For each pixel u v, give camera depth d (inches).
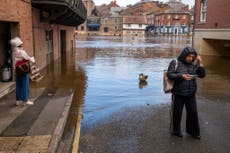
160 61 739.4
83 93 358.6
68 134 214.7
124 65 645.9
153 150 190.1
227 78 483.8
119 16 3887.8
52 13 510.0
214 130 230.2
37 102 277.6
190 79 198.5
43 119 224.5
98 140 205.9
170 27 3639.3
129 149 191.3
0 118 225.8
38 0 420.2
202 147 195.8
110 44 1551.4
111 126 237.0
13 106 260.5
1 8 295.4
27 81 264.4
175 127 213.5
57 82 416.8
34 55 454.0
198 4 910.4
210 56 870.4
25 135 191.0
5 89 308.7
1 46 350.0
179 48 1262.3
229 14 709.3
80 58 783.7
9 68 348.2
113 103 313.1
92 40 2089.1
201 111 285.0
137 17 3934.5
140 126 237.6
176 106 208.4
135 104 310.2
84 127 233.6
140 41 1979.6
